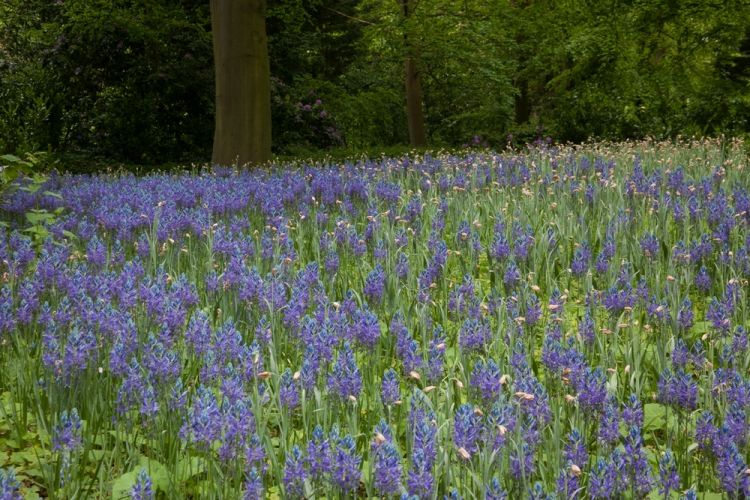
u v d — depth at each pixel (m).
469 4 23.33
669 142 15.45
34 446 3.87
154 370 3.57
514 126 24.48
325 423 3.40
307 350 3.75
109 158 21.02
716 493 3.21
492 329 4.77
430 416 3.25
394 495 2.91
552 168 11.32
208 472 3.15
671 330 4.66
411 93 24.69
